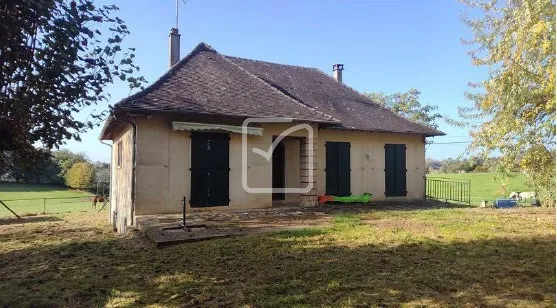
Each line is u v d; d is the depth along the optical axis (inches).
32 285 223.6
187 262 254.1
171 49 701.9
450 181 832.9
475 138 439.5
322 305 177.2
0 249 358.6
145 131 457.4
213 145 497.7
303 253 267.4
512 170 428.1
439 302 179.3
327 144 634.8
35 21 162.2
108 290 208.8
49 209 1138.0
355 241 302.4
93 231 493.7
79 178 1649.9
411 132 692.7
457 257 255.9
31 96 167.2
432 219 418.0
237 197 510.9
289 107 561.3
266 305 178.9
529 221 402.9
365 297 186.4
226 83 576.1
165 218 422.9
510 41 362.6
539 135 383.6
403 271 225.9
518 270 226.2
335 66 920.9
